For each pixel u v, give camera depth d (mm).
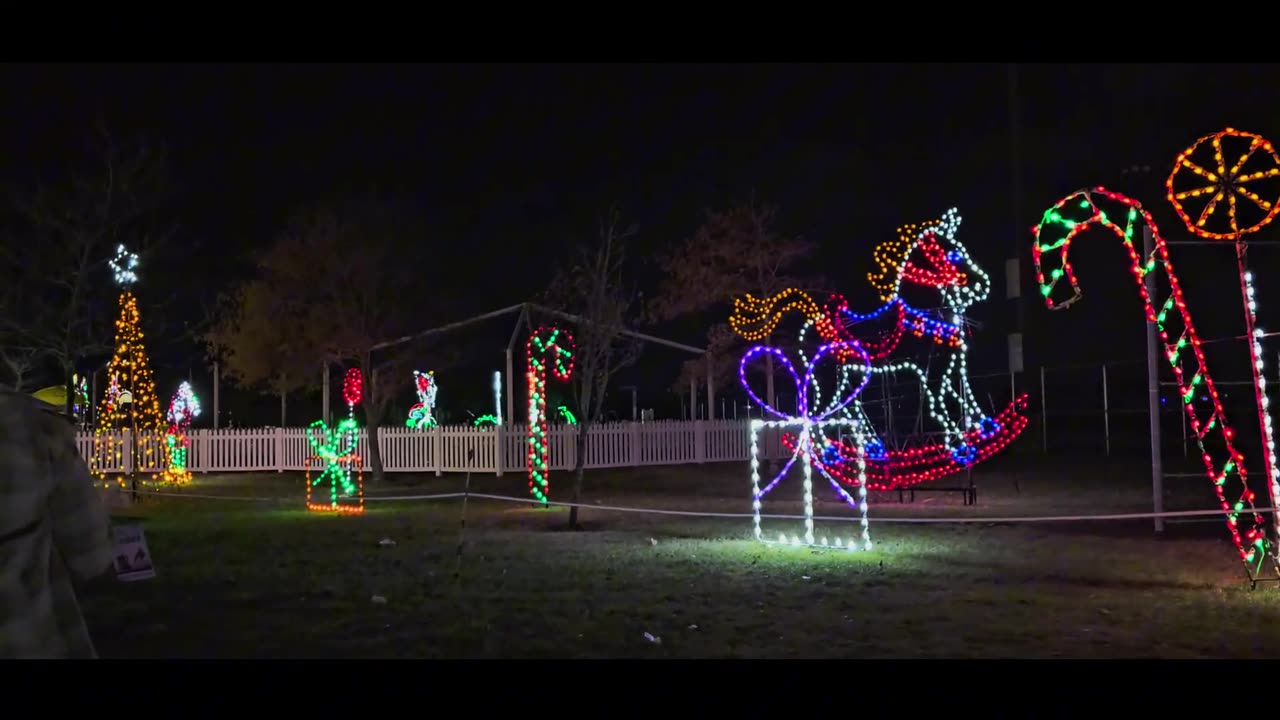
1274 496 9781
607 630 7887
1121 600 8953
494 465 26922
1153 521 14672
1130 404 27797
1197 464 23250
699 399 39969
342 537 14125
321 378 29188
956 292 19906
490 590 9742
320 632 7875
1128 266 27094
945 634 7656
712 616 8398
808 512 12781
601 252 17766
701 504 18891
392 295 26875
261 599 9320
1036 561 11234
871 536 13625
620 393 40594
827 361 29438
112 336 21719
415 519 16562
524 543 13281
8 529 3385
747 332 28719
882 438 22438
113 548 3854
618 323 17875
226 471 29844
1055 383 29516
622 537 13828
